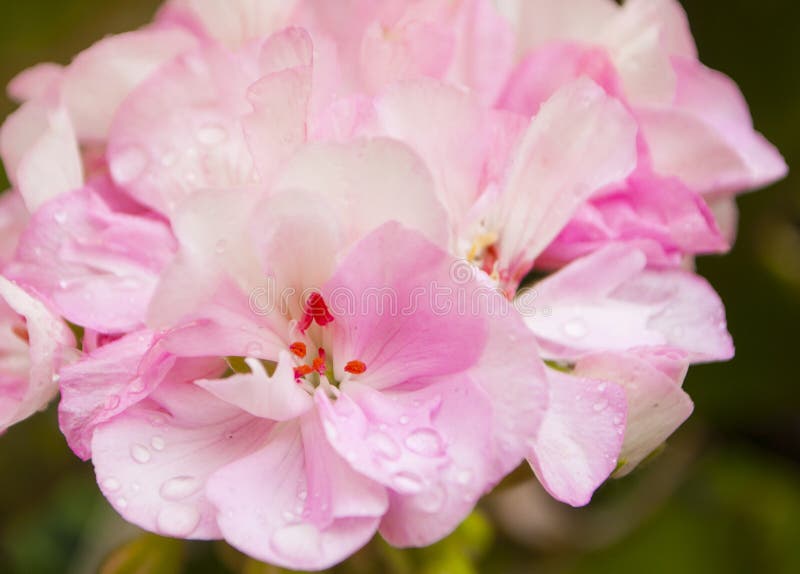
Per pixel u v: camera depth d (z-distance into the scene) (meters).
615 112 0.24
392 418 0.23
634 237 0.25
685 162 0.26
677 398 0.24
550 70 0.25
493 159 0.24
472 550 0.28
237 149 0.25
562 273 0.25
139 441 0.23
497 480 0.22
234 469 0.23
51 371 0.23
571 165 0.24
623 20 0.26
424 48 0.25
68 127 0.24
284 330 0.23
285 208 0.23
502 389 0.22
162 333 0.23
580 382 0.23
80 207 0.24
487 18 0.25
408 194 0.23
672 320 0.25
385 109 0.24
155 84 0.25
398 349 0.23
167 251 0.24
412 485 0.22
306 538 0.22
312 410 0.23
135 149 0.25
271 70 0.24
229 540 0.22
